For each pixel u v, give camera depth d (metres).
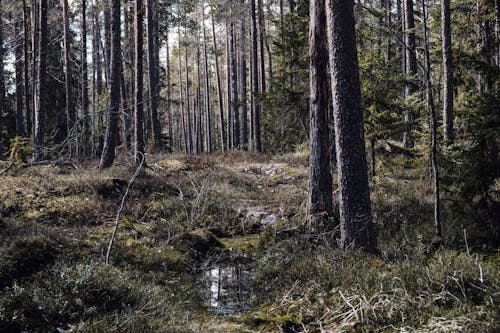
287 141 21.77
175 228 10.80
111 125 16.58
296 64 18.25
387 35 10.11
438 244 7.88
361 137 8.09
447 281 5.89
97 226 10.76
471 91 12.16
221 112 36.72
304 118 15.99
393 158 13.63
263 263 8.36
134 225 10.92
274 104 16.16
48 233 8.98
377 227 9.91
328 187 10.38
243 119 32.59
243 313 6.51
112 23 16.42
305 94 15.29
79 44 35.16
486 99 8.81
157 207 12.12
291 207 12.03
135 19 16.62
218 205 12.79
